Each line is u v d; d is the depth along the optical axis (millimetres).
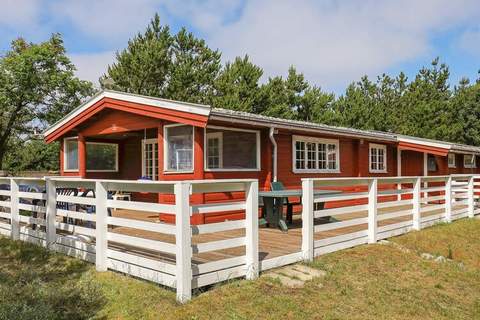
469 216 11898
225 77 23328
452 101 27844
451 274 6523
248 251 5230
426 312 4945
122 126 10445
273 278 5285
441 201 15383
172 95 22312
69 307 4535
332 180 6754
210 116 8305
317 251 6602
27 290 4977
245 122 9062
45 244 7172
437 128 25031
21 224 8828
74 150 12727
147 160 12828
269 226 9031
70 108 22203
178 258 4520
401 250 7500
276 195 8016
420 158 15961
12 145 24031
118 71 21812
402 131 25891
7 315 4004
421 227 9711
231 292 4742
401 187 15883
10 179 8062
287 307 4512
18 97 20156
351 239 7391
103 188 5707
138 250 6164
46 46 20859
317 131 11266
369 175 14445
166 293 4723
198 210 4711
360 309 4789
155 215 11023
